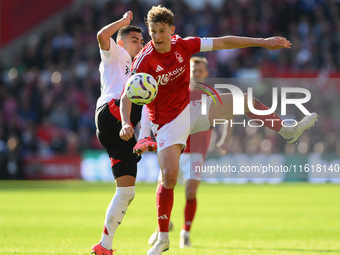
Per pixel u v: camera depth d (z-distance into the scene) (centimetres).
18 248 2542
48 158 8319
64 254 2352
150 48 2086
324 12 11350
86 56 10488
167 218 2080
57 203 5094
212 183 7781
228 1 11288
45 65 10475
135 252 2470
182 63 2105
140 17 10981
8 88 9731
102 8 11131
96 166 8362
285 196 5875
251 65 10325
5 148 8481
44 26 11212
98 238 2923
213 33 10869
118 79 2216
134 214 4241
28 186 7312
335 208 4722
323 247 2661
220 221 3866
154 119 2123
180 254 2422
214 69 10144
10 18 10962
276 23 11138
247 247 2681
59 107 9338
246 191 6594
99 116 2189
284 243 2833
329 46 10938
